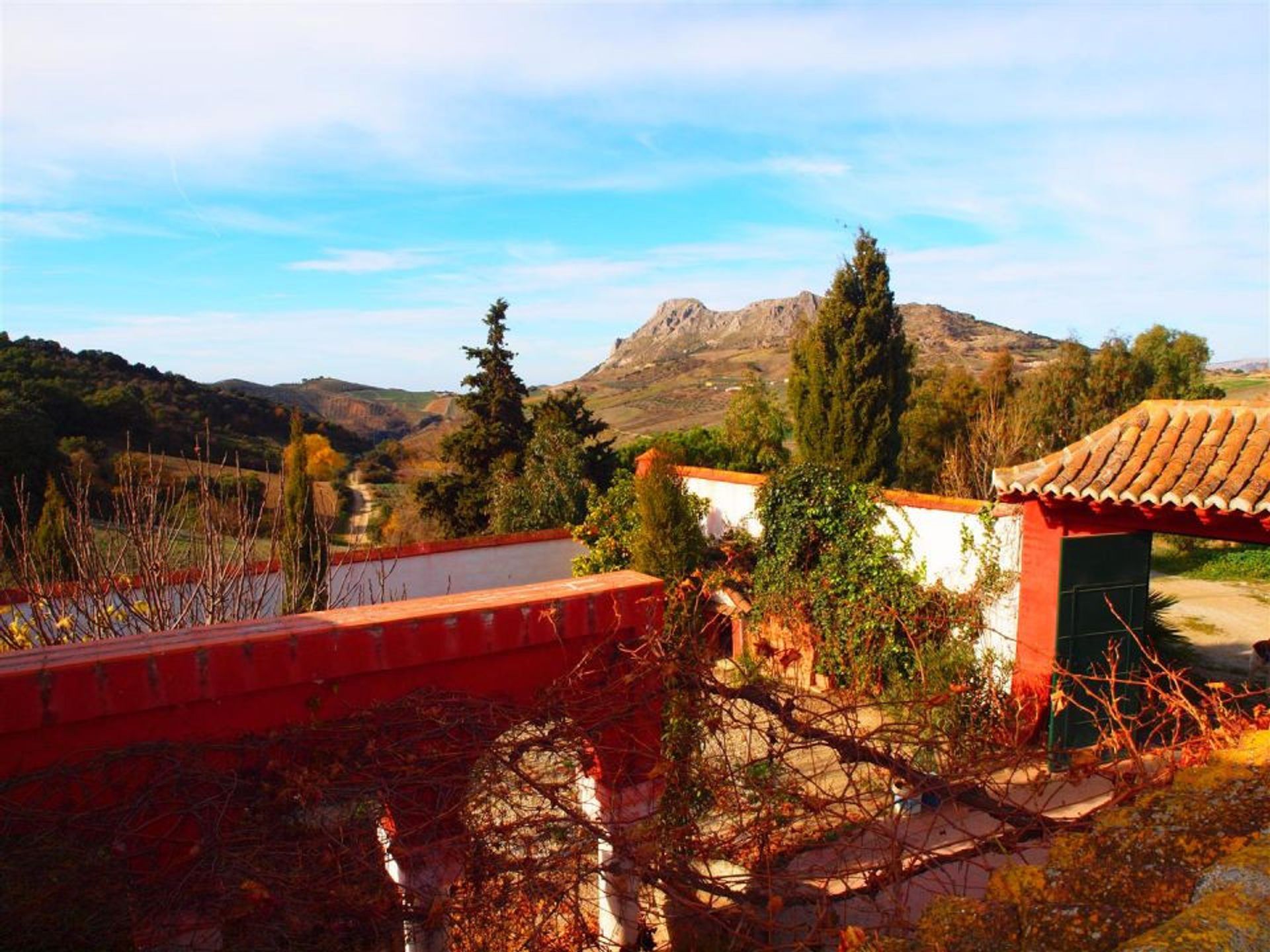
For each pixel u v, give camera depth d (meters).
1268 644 10.17
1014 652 9.71
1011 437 19.28
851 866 3.79
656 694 3.84
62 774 2.93
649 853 3.28
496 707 3.47
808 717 4.22
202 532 7.72
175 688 3.13
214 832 2.94
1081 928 1.79
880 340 15.16
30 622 6.62
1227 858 1.78
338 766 3.15
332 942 3.01
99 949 2.76
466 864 3.15
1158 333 30.55
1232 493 7.70
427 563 12.93
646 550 11.94
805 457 16.09
